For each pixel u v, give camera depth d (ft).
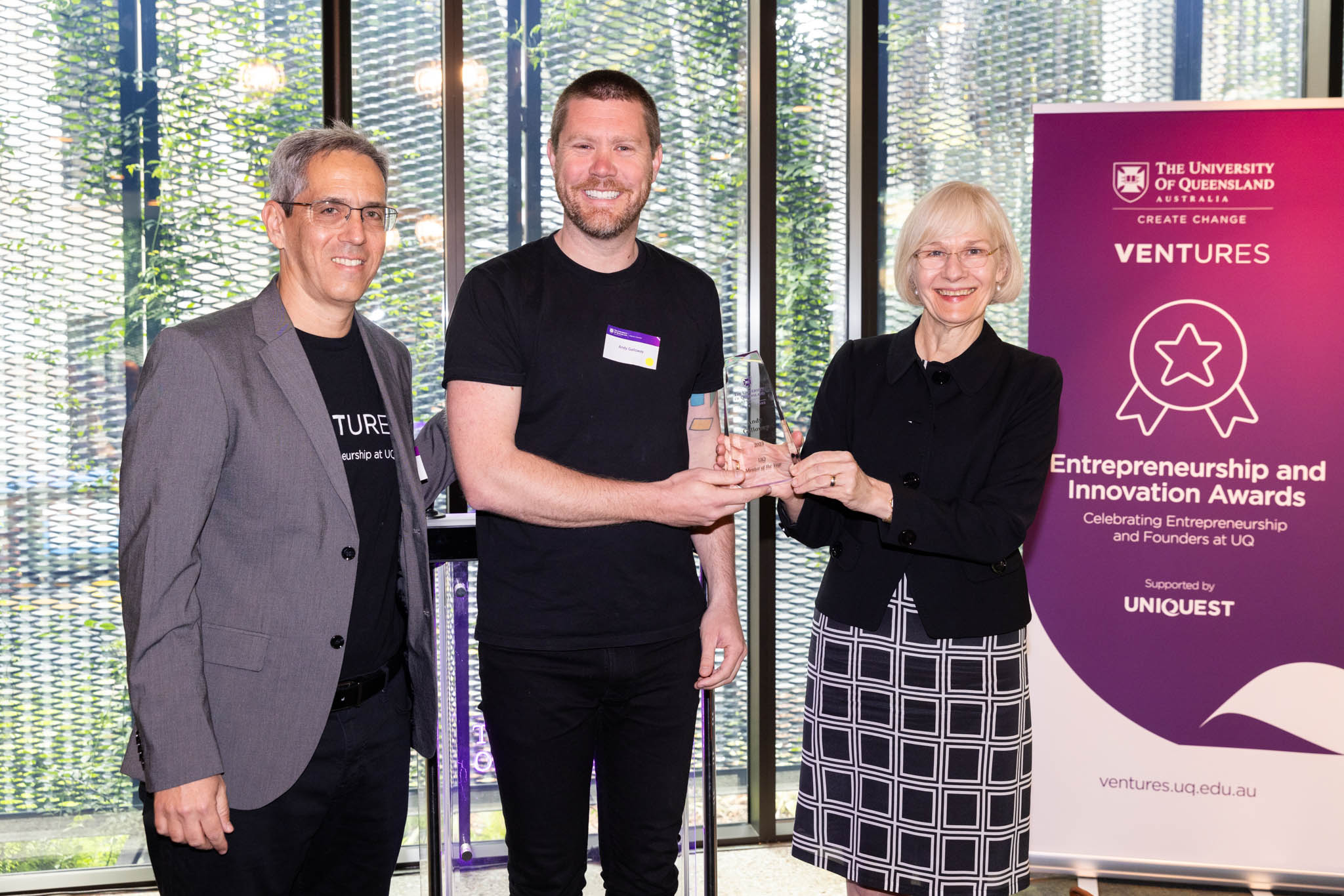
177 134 9.91
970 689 6.23
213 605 4.85
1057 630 9.27
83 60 9.69
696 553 6.63
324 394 5.18
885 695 6.39
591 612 5.59
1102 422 9.19
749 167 10.84
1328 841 8.98
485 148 10.39
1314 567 9.00
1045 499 9.27
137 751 4.93
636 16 10.61
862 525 6.55
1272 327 9.00
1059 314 9.23
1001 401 6.34
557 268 5.72
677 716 5.91
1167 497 9.12
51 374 9.77
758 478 5.78
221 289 10.11
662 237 10.82
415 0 10.16
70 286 9.78
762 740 10.85
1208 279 9.05
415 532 5.56
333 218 5.03
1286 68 11.33
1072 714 9.26
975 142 11.13
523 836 5.79
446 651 6.91
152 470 4.64
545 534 5.59
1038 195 9.23
